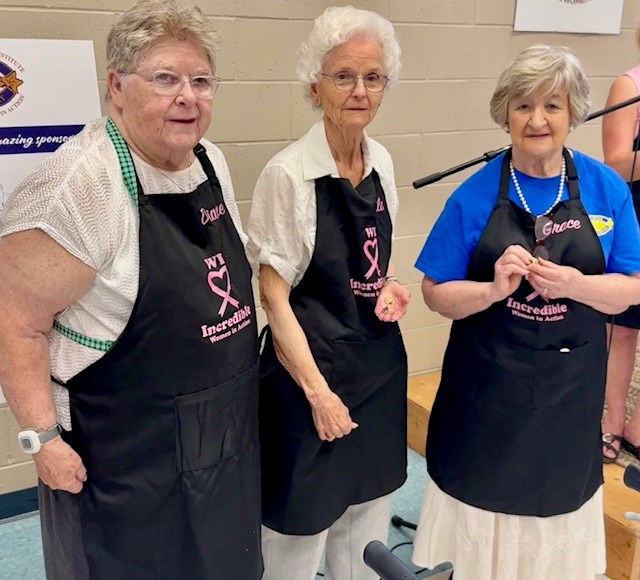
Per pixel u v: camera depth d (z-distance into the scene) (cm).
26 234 104
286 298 147
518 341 151
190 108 110
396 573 84
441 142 276
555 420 154
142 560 126
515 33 278
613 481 212
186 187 119
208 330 121
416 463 265
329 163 143
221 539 132
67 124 201
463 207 154
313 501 156
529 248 147
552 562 169
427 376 301
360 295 151
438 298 157
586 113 143
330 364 150
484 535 165
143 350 116
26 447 114
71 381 117
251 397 135
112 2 202
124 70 108
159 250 114
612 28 297
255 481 141
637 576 190
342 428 146
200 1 210
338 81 139
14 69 190
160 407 120
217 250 124
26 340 110
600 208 150
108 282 110
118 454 120
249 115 229
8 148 194
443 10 258
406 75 258
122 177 112
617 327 219
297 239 144
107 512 122
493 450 158
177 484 124
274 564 166
